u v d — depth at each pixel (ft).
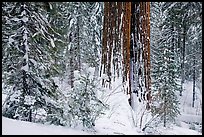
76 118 22.11
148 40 30.63
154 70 59.31
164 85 54.24
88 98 21.50
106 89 28.30
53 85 24.30
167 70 56.80
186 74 104.12
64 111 21.53
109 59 29.63
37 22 24.34
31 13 24.32
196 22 59.67
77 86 21.62
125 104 26.96
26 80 23.76
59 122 21.86
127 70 29.43
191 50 96.32
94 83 22.33
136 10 30.60
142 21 30.50
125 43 29.68
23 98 23.47
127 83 29.12
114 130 22.49
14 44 23.77
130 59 30.45
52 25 27.04
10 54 23.99
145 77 30.07
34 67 23.99
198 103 94.73
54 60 26.05
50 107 22.74
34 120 23.35
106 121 24.57
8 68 24.22
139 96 29.58
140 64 30.25
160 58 60.39
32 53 24.07
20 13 24.25
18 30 23.97
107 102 27.02
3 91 25.86
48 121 22.40
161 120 26.23
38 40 24.71
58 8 27.07
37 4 24.63
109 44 29.89
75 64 87.97
